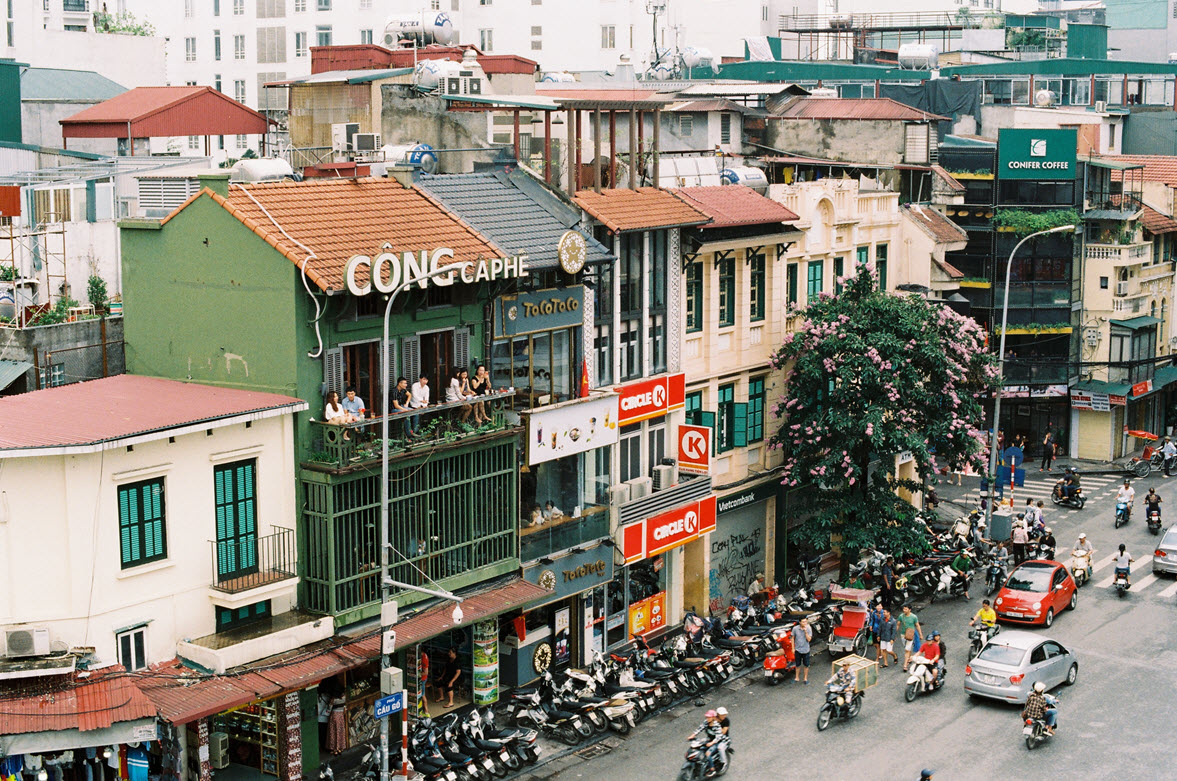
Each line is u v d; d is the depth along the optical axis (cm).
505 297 3622
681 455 4353
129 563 2838
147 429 2794
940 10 11481
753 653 4119
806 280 4909
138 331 3384
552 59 9531
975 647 4203
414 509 3341
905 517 4441
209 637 2970
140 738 2636
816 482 4634
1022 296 6725
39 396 3092
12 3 7569
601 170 4350
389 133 4388
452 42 5419
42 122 6175
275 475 3105
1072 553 5050
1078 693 3934
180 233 3259
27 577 2703
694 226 4225
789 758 3469
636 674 3803
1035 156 6600
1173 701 3862
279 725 3086
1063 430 7006
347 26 9288
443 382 3519
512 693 3631
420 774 3166
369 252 3259
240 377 3225
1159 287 7406
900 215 5644
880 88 7844
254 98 9575
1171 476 6681
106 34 7875
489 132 4372
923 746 3556
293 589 3095
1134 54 11688
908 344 4403
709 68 8419
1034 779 3350
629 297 4116
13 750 2539
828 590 4647
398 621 3266
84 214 3991
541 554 3712
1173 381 7281
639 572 4309
